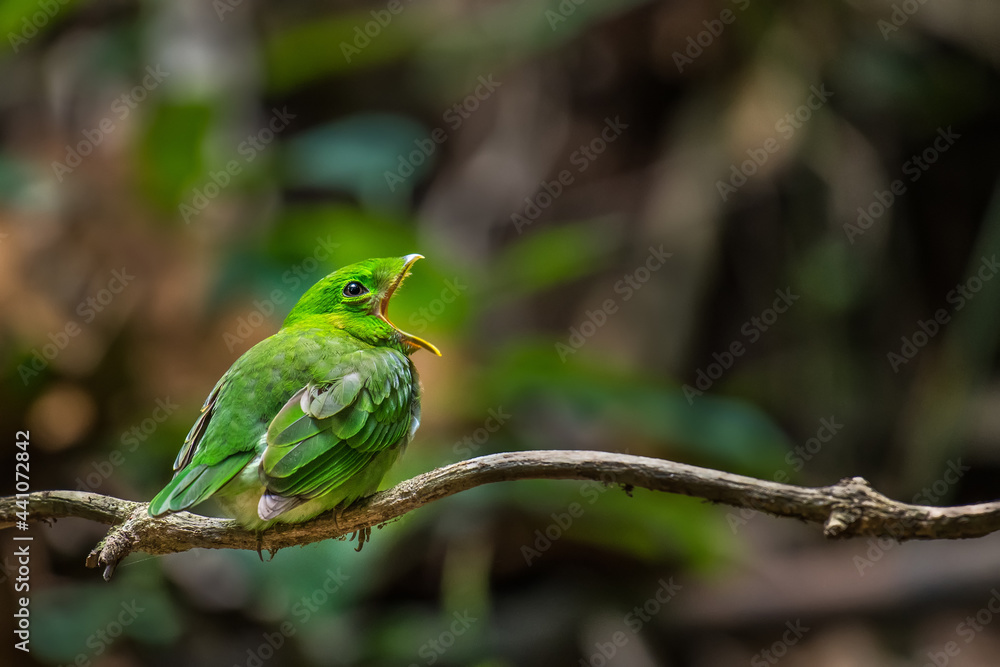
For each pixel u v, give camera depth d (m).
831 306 15.84
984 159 17.02
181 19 14.76
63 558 11.80
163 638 11.51
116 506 5.82
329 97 18.45
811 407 15.91
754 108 15.60
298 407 6.30
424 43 16.91
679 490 4.89
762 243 15.76
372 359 6.80
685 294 15.08
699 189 15.47
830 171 15.76
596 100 16.73
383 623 12.69
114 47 14.85
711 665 13.59
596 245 15.01
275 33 17.27
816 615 13.83
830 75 16.02
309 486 6.02
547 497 11.78
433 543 12.98
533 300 15.18
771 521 15.48
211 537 6.02
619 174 16.33
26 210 11.84
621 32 16.66
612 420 12.52
